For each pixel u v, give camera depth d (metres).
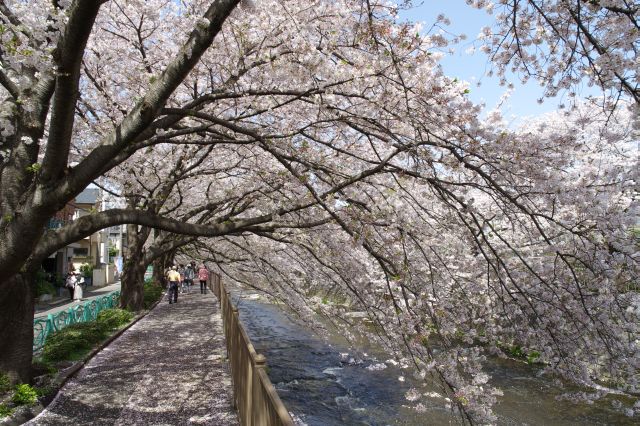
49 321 9.27
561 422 7.84
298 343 14.18
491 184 4.39
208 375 7.50
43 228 5.06
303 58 5.07
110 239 45.47
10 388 5.69
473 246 5.35
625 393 6.43
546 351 5.22
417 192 6.07
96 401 6.04
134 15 7.74
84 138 7.80
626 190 4.35
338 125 5.64
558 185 4.25
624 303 4.79
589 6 3.83
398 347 5.33
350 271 6.18
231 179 11.26
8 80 5.73
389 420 8.18
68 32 3.76
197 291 27.78
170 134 5.46
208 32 3.74
